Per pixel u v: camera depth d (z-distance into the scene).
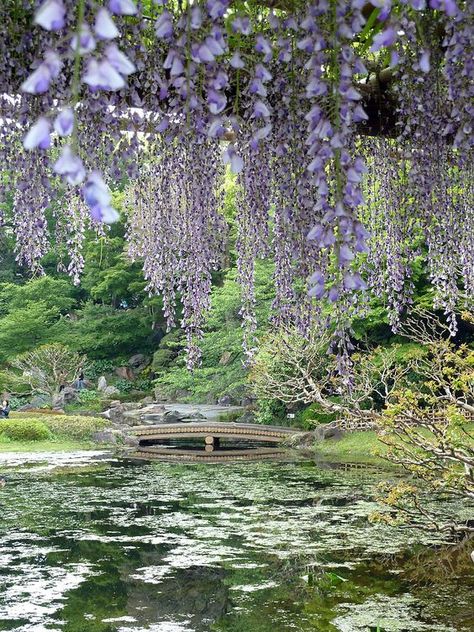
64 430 19.12
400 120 3.22
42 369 25.72
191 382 20.66
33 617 5.46
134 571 6.68
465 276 3.94
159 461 15.28
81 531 8.28
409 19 2.24
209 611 5.56
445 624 5.16
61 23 1.02
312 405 18.08
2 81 2.57
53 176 2.90
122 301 30.00
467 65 2.52
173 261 3.38
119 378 28.58
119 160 2.96
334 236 2.14
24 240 3.12
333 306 2.63
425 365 13.03
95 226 3.36
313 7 1.96
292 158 2.86
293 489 11.06
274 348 9.82
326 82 2.05
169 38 2.01
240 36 2.52
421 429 11.12
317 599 5.79
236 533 8.10
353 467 13.56
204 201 3.23
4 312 29.47
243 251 3.37
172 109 2.82
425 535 7.74
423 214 3.65
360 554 7.09
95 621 5.36
